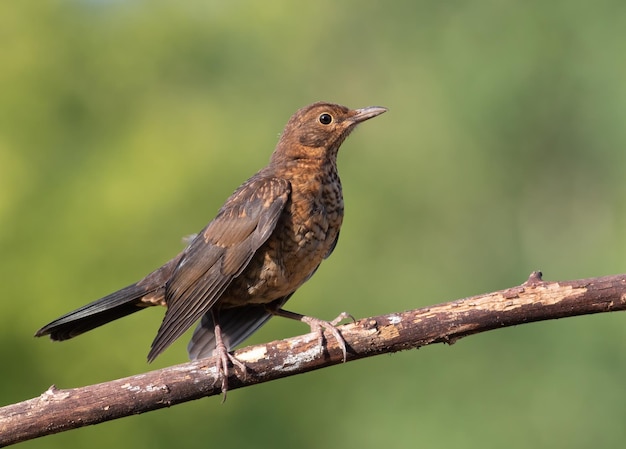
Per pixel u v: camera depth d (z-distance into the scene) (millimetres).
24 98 16797
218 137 17734
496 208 18734
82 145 17172
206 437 14125
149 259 14891
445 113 18375
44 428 6910
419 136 18969
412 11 19484
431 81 18719
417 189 18734
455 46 18156
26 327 13977
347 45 20359
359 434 14609
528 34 17266
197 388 7125
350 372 14938
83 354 13914
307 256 8234
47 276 14320
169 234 15219
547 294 7020
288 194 8148
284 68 20234
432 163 18797
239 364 7160
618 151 17141
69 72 17781
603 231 18453
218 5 20406
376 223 18062
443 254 18281
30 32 17531
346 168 18859
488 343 14773
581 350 14078
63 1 18297
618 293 6973
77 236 14852
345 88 20203
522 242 18719
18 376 13781
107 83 18234
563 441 13891
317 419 14664
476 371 14688
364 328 7176
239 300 8305
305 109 8672
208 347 8625
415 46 19344
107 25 19078
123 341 14039
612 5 16438
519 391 14359
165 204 15414
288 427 14516
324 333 7219
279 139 8898
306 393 14773
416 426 14445
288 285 8289
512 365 14570
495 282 18500
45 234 14969
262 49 20234
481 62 17656
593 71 16688
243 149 17594
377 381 14922
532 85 17344
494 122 17859
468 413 14398
